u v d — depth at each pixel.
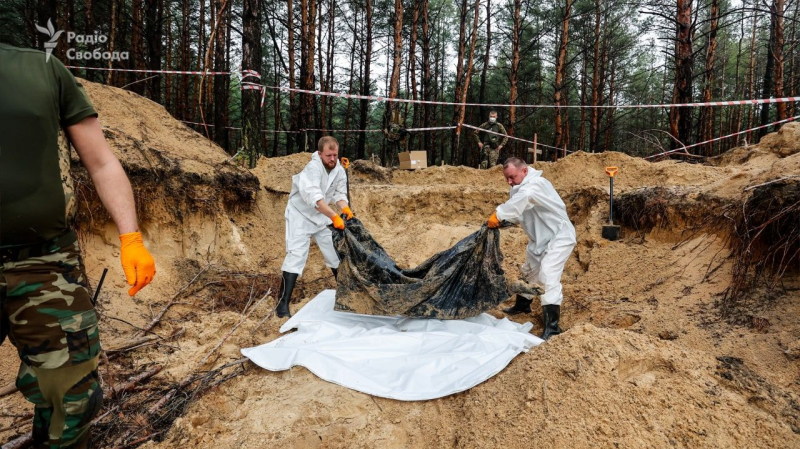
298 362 3.30
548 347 3.01
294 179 4.98
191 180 6.23
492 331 3.90
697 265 4.71
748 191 4.50
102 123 6.39
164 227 5.87
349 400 2.97
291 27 18.48
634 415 2.46
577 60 24.75
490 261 4.34
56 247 1.74
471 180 10.16
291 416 2.85
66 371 1.72
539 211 4.50
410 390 3.06
